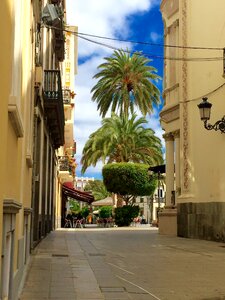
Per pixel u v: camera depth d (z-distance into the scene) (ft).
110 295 26.23
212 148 68.18
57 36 84.17
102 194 308.40
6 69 14.74
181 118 78.13
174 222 83.15
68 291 26.91
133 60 135.03
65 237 73.82
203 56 71.97
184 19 78.38
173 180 88.02
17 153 22.02
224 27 67.41
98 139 139.85
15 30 19.42
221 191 65.16
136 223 152.25
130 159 146.30
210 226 67.56
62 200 160.66
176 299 25.71
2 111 13.79
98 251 50.49
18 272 23.68
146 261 41.91
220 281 31.50
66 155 148.97
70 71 152.35
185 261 42.16
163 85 91.20
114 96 137.49
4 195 15.39
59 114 70.44
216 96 67.97
